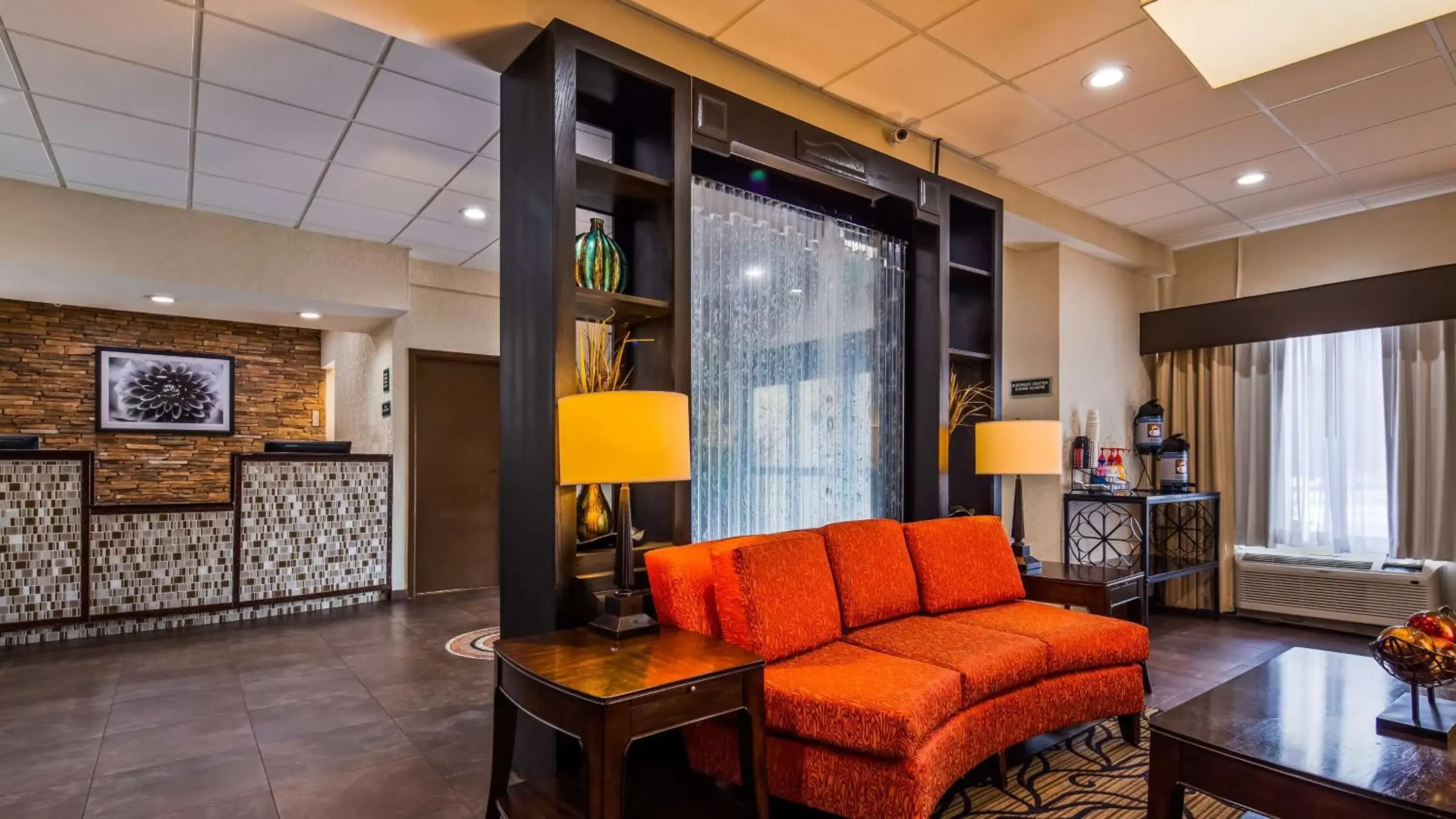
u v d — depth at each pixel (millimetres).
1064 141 3756
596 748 1657
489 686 3475
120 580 4523
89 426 6398
